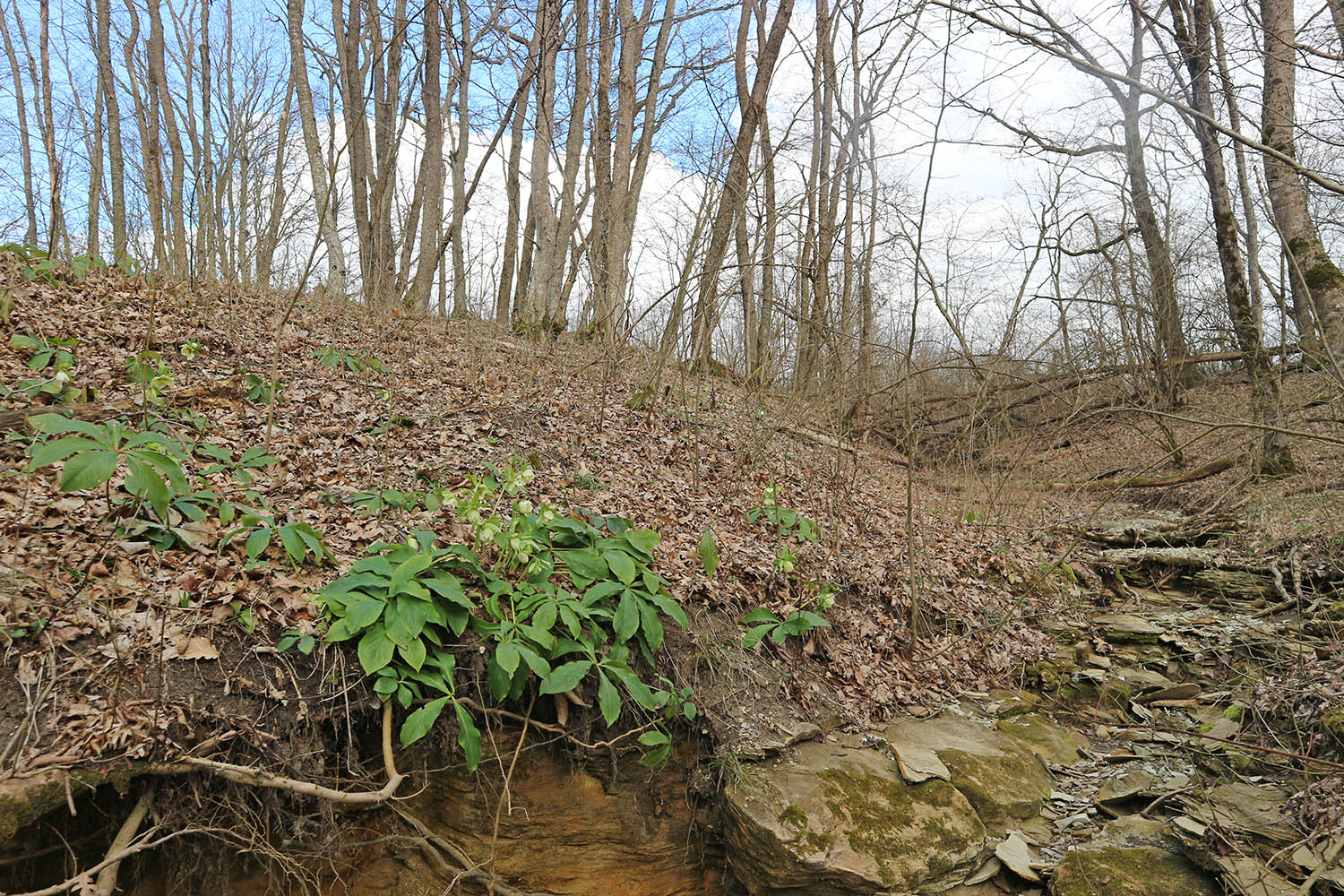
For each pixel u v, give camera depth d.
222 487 4.02
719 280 7.26
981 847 3.63
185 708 2.75
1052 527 7.73
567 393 7.41
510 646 3.25
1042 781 4.18
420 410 5.97
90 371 5.07
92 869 2.35
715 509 5.82
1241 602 5.94
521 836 3.56
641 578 4.01
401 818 3.32
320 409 5.60
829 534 5.97
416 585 3.16
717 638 4.27
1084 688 5.08
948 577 6.03
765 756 3.88
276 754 2.88
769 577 4.88
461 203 14.09
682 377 7.77
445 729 3.34
